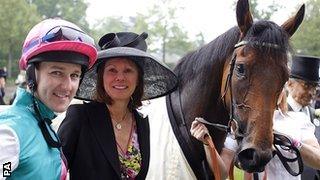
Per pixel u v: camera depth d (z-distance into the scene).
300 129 2.50
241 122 1.94
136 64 1.93
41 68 1.47
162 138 2.20
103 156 1.77
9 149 1.32
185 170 2.15
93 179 1.75
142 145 1.89
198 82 2.23
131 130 1.92
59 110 1.49
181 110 2.27
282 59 1.91
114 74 1.89
